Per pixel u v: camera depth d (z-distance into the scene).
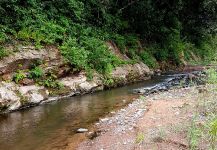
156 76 24.97
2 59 13.62
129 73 21.61
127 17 28.59
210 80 11.50
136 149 7.80
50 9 19.95
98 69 19.08
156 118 10.23
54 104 14.23
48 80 15.40
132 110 12.36
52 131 10.31
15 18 16.38
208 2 39.00
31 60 14.97
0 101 12.44
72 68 16.95
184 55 37.47
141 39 29.70
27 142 9.32
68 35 19.47
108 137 9.32
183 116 9.92
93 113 12.49
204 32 46.16
